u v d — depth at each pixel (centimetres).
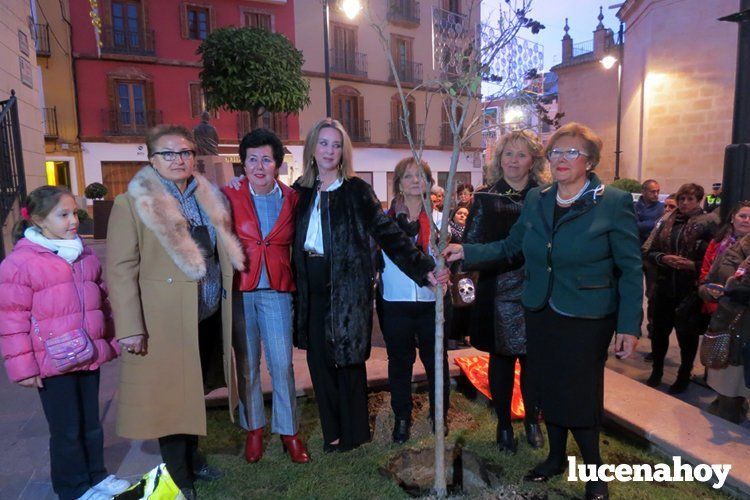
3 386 392
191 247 235
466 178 2462
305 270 277
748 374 309
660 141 1791
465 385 377
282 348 275
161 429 238
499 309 275
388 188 2553
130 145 1984
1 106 623
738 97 392
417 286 292
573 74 2736
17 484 265
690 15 1669
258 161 262
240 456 289
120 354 259
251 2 2148
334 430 291
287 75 1109
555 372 237
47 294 230
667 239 424
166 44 2019
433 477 275
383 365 405
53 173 1912
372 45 2436
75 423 242
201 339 266
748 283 303
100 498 241
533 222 244
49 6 1817
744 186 385
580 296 228
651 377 438
